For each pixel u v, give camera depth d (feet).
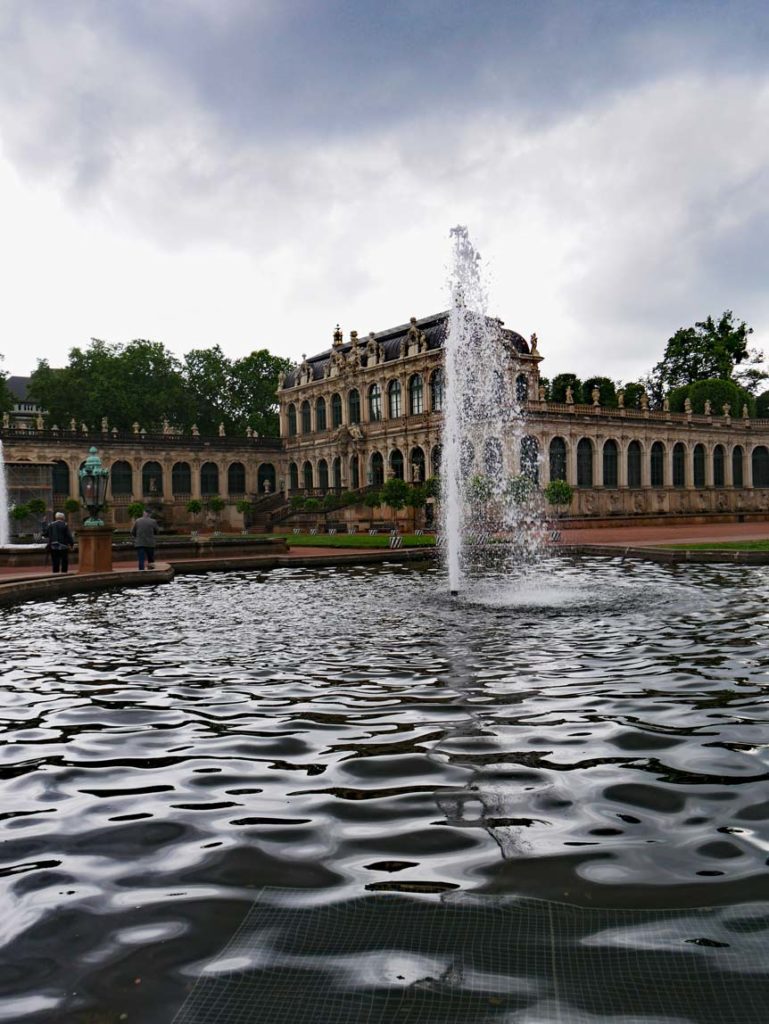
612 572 96.78
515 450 256.11
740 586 77.66
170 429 354.33
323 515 275.39
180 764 26.73
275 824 21.45
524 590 76.48
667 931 15.80
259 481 368.27
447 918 16.46
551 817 21.48
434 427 280.31
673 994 13.96
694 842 19.76
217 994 14.23
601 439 284.82
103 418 335.26
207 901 17.42
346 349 340.80
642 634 49.93
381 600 71.72
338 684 37.81
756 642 46.83
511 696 34.71
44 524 122.21
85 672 42.09
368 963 15.03
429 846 19.83
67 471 318.04
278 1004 13.96
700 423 320.09
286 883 18.11
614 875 18.12
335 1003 13.94
